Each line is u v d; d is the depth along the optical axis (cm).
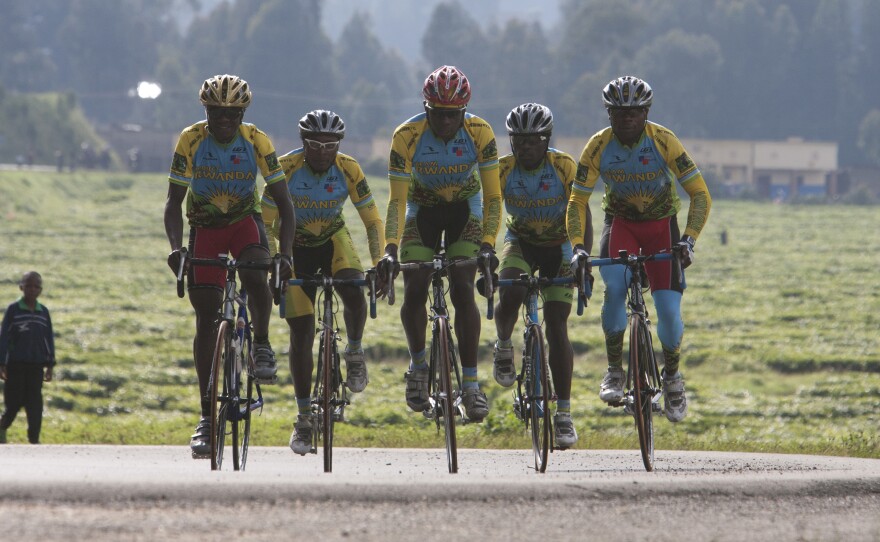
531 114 2588
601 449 3734
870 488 1969
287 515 1574
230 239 2517
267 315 2536
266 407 6819
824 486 1934
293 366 2758
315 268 2778
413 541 1469
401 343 9650
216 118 2352
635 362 2355
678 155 2541
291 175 2673
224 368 2336
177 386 7850
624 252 2450
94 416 6519
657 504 1762
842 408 7481
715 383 8769
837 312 12950
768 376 9156
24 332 4088
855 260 18838
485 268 2430
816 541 1563
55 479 1662
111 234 19288
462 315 2553
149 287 13650
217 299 2470
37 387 4119
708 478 1914
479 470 2680
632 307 2430
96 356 8694
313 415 2689
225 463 2766
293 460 3066
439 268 2428
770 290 15000
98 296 12481
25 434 4591
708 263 18162
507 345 2756
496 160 2552
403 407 6662
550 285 2588
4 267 14250
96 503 1588
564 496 1764
